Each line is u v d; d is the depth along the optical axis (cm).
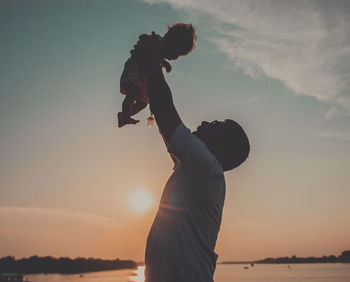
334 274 16250
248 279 13900
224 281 12800
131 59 253
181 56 256
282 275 16812
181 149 184
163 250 188
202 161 185
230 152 219
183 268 185
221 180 200
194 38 255
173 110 190
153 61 196
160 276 184
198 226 194
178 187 196
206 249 196
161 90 189
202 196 193
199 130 230
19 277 9906
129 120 243
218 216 206
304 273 18350
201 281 187
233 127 224
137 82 239
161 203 200
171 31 253
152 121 246
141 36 201
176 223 191
